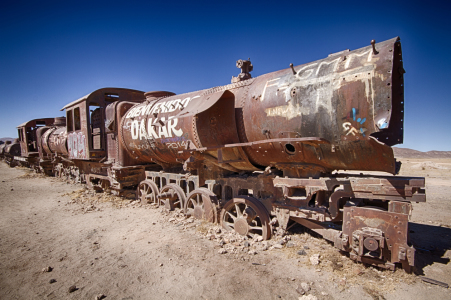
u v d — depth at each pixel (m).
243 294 3.12
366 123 3.25
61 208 7.50
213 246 4.50
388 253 3.39
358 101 3.31
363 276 3.38
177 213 6.33
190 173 6.29
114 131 7.59
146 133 6.39
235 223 4.89
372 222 3.49
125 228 5.63
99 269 3.83
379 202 4.13
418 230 5.29
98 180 10.30
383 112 3.12
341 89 3.44
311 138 3.23
